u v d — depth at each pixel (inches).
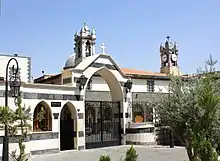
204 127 515.5
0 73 1131.3
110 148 1099.9
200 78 599.2
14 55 1180.5
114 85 1214.9
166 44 2143.2
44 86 976.3
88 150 1049.5
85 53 1565.0
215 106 517.3
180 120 569.6
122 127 1205.1
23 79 1170.6
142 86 1562.5
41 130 978.7
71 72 1073.5
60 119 1083.9
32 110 935.0
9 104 820.6
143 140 1194.0
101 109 1159.6
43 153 956.0
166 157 898.1
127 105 1221.7
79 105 1072.8
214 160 436.5
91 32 1594.5
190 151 528.1
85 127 1114.1
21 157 509.4
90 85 1517.0
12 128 560.4
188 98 565.0
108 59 1181.1
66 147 1069.1
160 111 607.2
